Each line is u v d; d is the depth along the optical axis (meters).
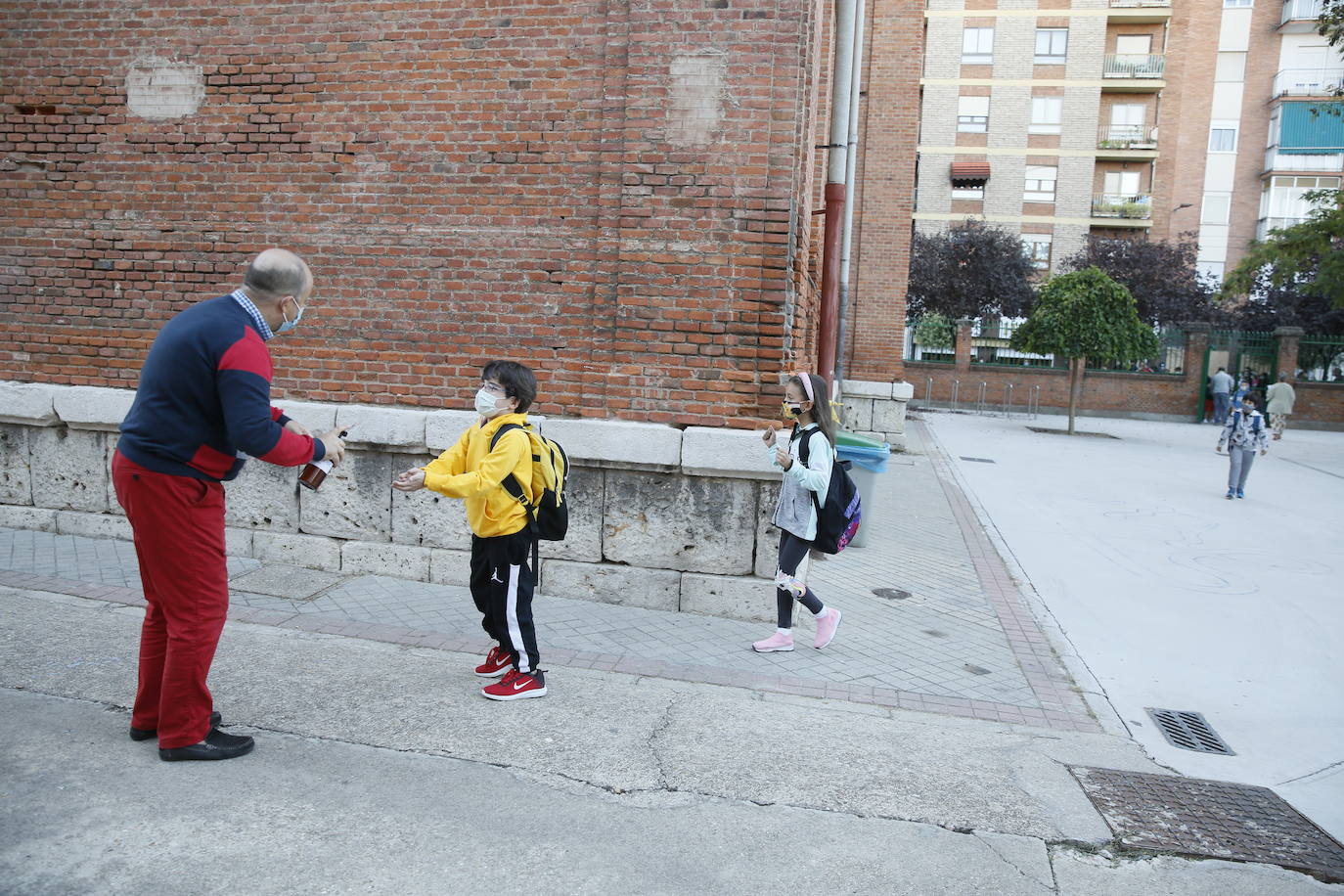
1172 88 36.19
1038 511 11.05
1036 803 3.46
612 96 5.54
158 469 3.09
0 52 6.42
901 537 9.02
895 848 3.05
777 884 2.79
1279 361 27.02
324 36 5.95
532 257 5.76
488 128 5.77
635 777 3.43
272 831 2.88
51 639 4.44
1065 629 6.23
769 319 5.41
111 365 6.43
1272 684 5.33
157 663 3.38
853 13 7.78
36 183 6.45
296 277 3.23
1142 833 3.28
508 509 3.90
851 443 8.37
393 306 5.98
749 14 5.32
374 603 5.44
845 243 11.98
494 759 3.50
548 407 5.79
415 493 5.91
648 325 5.55
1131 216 36.62
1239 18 38.91
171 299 6.30
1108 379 28.39
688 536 5.60
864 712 4.32
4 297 6.55
